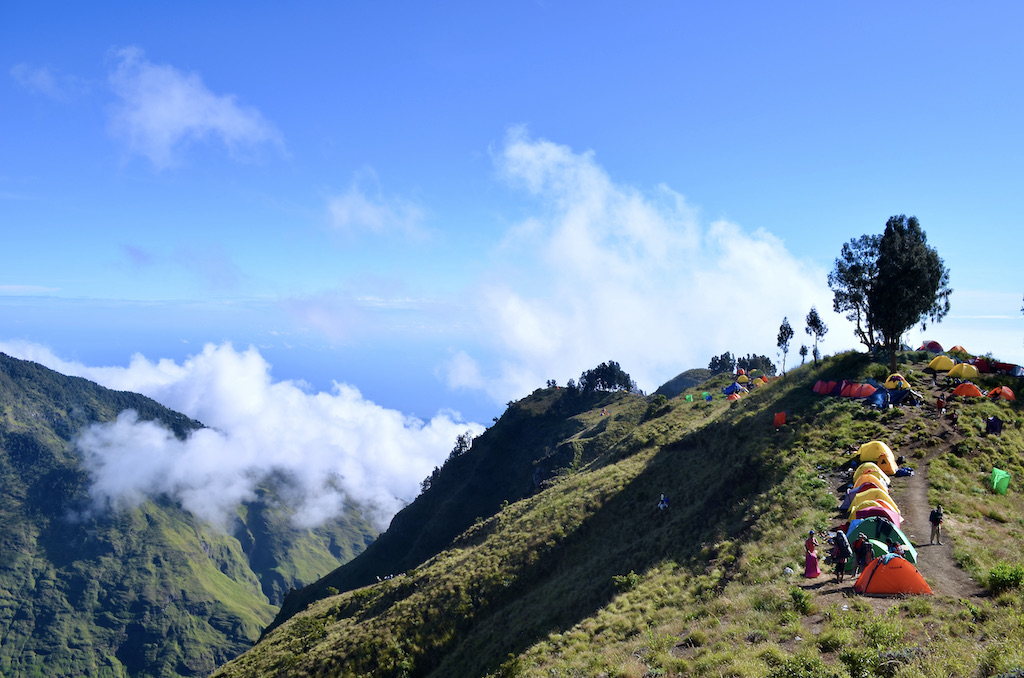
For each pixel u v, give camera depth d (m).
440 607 55.38
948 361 60.31
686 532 44.38
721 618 23.12
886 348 71.25
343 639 57.91
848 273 70.50
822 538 29.22
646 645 23.34
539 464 136.25
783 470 43.94
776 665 16.98
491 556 62.03
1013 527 28.19
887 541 24.95
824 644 17.58
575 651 28.12
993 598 19.53
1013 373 56.47
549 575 55.78
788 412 58.00
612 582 40.44
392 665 50.19
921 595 20.27
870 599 20.78
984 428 43.22
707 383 134.00
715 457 58.53
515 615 47.84
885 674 15.13
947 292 67.31
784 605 21.61
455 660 46.97
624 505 61.31
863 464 37.50
